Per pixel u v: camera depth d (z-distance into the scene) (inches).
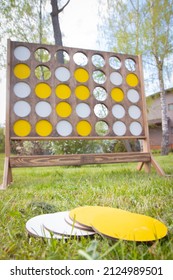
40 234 33.0
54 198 63.0
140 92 138.2
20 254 29.3
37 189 81.7
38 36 301.4
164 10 325.4
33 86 117.5
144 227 31.9
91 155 118.6
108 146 279.7
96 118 126.6
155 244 29.5
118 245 28.9
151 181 85.1
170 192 63.4
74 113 122.7
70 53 126.5
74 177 119.6
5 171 102.2
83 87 126.4
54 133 118.0
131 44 330.3
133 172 130.8
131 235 30.2
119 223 32.4
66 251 29.0
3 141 322.3
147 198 57.8
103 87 130.6
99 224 32.3
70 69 125.3
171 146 474.3
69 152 231.9
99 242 30.9
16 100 113.8
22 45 118.5
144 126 134.4
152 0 323.0
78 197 62.0
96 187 77.8
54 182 100.9
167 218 41.8
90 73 129.0
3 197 66.2
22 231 37.1
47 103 118.8
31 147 271.0
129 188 71.8
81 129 123.1
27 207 52.1
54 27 273.1
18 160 107.4
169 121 488.1
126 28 327.0
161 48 340.8
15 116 112.7
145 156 129.0
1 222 41.9
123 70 136.4
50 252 28.5
